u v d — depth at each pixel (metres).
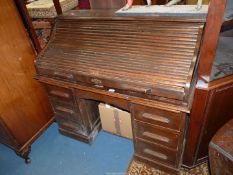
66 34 1.79
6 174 2.05
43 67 1.76
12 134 1.96
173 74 1.30
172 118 1.41
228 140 1.20
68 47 1.74
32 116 2.17
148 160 1.85
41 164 2.10
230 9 1.26
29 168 2.08
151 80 1.34
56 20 1.86
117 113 2.03
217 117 1.51
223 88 1.33
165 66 1.34
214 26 1.10
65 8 2.30
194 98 1.38
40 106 2.25
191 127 1.53
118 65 1.48
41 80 1.82
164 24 1.43
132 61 1.45
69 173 1.98
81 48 1.67
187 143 1.65
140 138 1.72
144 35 1.48
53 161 2.11
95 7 2.03
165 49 1.39
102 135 2.31
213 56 1.19
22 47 1.93
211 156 1.28
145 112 1.50
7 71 1.83
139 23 1.51
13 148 2.10
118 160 2.03
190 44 1.33
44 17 2.29
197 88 1.32
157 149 1.71
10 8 1.77
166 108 1.33
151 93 1.36
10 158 2.22
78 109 1.91
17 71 1.92
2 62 1.78
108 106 2.05
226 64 1.42
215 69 1.39
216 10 1.05
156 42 1.43
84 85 1.63
